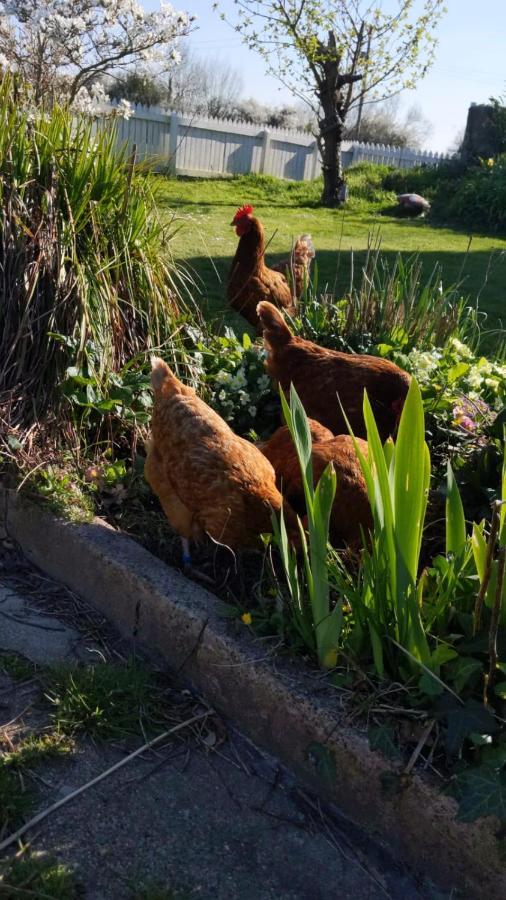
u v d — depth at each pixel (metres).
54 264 1.45
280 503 1.03
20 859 0.73
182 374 1.58
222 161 7.21
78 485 1.26
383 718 0.82
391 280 1.96
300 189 6.56
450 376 1.60
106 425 1.43
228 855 0.77
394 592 0.85
